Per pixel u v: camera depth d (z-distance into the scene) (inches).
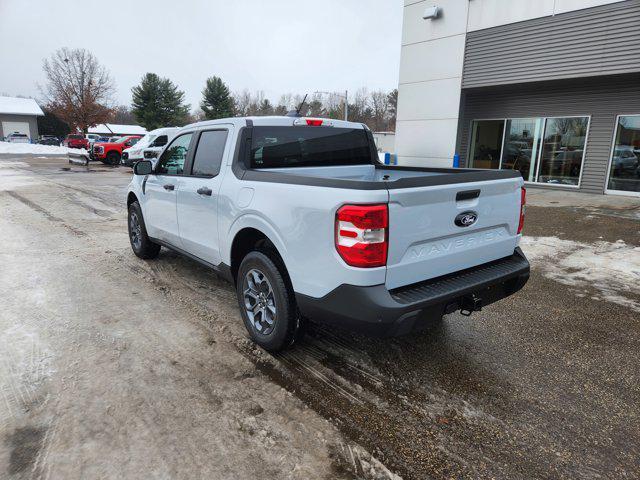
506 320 161.9
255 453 91.4
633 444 96.6
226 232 143.7
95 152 977.5
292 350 136.1
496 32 487.5
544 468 89.3
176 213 177.9
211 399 109.7
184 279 200.7
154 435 96.0
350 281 100.7
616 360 133.4
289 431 98.6
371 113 3036.4
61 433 96.0
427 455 92.2
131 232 234.1
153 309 165.9
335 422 102.1
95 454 90.0
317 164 162.1
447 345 141.6
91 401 107.6
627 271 220.4
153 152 698.8
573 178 514.3
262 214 123.6
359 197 97.0
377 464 89.2
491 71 499.8
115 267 217.6
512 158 563.5
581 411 108.1
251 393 112.8
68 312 161.9
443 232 111.2
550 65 453.7
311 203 107.7
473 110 588.1
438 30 538.6
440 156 562.9
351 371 124.6
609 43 411.8
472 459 91.3
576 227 321.7
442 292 108.3
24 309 164.2
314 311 112.2
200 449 92.1
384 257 99.7
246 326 140.3
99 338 141.3
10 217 346.0
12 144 1649.9
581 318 164.1
